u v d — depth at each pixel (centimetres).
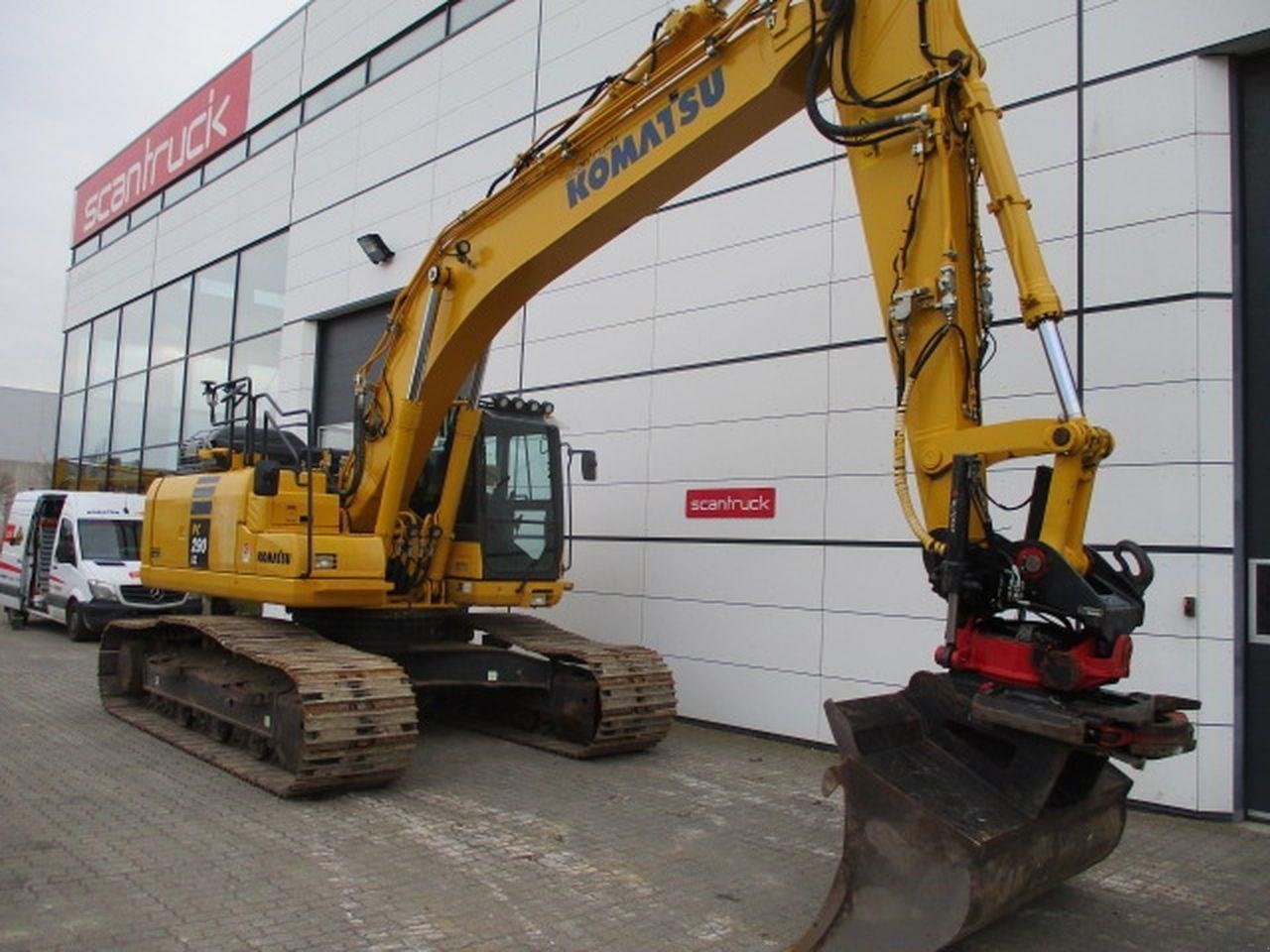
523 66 1149
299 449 852
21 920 409
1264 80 654
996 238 730
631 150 577
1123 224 678
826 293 838
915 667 755
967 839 360
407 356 722
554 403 1078
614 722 728
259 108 1653
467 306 686
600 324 1034
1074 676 374
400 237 1315
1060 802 423
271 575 693
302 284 1505
